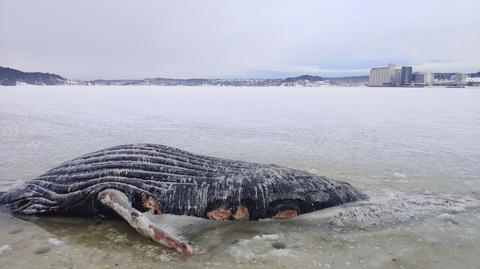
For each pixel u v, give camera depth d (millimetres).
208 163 8000
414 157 12250
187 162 7836
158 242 6055
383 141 15344
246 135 16781
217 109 30750
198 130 18297
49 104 35219
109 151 7844
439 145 14469
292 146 14125
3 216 7293
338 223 6871
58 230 6641
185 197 7137
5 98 44750
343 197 7570
